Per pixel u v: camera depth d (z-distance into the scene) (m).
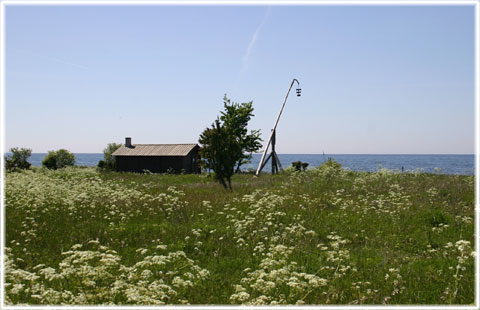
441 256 8.64
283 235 9.73
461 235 10.17
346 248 9.20
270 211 12.43
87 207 13.96
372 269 7.54
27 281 6.75
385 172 24.92
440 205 14.28
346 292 6.23
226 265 8.09
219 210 13.51
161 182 26.03
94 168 39.59
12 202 14.56
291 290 6.03
